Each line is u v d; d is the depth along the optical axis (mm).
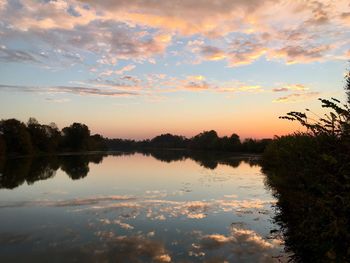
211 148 129875
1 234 12562
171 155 95312
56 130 102875
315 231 7816
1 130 78562
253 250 10500
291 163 10094
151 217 15070
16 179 31062
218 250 10570
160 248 10820
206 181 28594
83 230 13016
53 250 10742
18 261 9867
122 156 88250
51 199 20016
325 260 7320
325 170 7031
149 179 30625
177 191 22922
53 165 50531
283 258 9742
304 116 7660
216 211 16266
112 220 14562
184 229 13047
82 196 21078
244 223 13859
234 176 32719
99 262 9711
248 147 101875
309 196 7805
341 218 6449
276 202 18375
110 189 24188
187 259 9844
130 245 11141
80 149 115000
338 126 6906
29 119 92062
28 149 81625
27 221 14547
